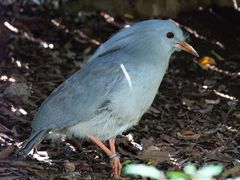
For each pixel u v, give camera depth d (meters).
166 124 12.66
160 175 8.98
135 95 9.79
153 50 9.95
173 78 15.14
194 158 11.12
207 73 15.49
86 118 9.88
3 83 13.35
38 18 17.22
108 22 17.67
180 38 10.15
